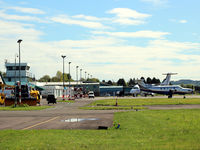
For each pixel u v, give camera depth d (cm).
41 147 1248
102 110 4172
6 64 12338
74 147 1223
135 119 2484
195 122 2111
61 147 1234
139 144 1253
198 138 1356
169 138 1396
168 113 3095
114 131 1773
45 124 2280
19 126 2159
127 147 1187
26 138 1510
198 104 5331
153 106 4944
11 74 12362
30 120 2662
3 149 1232
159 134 1552
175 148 1109
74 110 4269
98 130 1841
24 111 4166
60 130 1838
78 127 2050
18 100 5525
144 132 1656
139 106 5031
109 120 2569
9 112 3934
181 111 3388
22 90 5819
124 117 2753
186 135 1475
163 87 12369
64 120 2627
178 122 2128
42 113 3675
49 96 6825
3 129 1981
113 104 5791
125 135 1566
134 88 13488
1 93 6075
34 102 5603
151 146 1186
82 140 1412
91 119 2695
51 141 1393
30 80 13800
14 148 1245
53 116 3133
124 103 6153
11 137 1564
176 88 12225
